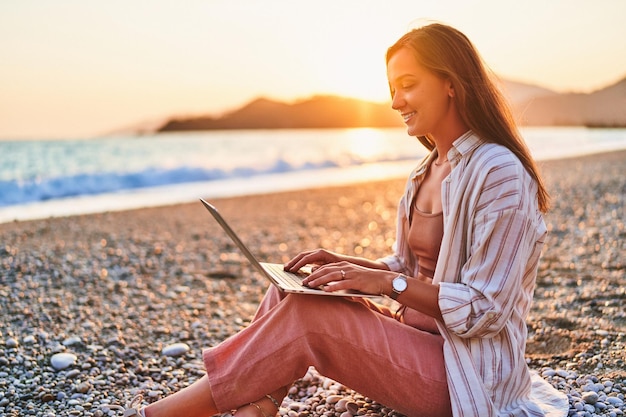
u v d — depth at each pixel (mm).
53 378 3611
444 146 2508
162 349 4113
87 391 3426
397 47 2438
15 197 14391
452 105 2414
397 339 2389
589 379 3254
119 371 3740
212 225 9812
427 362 2369
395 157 30453
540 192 2453
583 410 2906
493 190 2271
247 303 5395
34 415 3121
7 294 5301
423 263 2645
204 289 5844
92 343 4199
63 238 8336
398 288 2303
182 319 4836
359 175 21594
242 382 2355
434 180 2602
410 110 2451
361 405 3100
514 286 2264
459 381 2295
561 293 4934
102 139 41312
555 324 4195
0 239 8117
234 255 7457
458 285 2293
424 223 2602
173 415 2395
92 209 12391
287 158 28266
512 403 2406
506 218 2246
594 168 18062
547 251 6680
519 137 2428
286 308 2377
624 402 3006
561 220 8695
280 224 10000
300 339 2350
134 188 17203
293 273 2646
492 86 2385
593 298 4719
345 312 2371
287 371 2381
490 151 2326
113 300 5328
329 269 2354
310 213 11398
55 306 5066
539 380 3006
